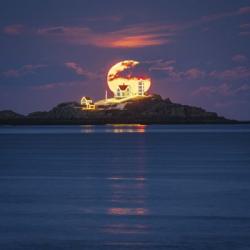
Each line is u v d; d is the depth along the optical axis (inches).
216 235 2898.6
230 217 3351.4
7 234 2935.5
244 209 3627.0
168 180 5383.9
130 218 3331.7
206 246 2696.9
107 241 2785.4
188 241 2780.5
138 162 7770.7
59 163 7637.8
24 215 3444.9
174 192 4466.0
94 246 2694.4
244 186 4864.7
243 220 3262.8
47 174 6028.5
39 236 2888.8
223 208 3668.8
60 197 4202.8
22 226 3120.1
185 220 3265.3
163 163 7568.9
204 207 3708.2
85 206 3774.6
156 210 3602.4
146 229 3034.0
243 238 2839.6
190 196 4227.4
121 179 5487.2
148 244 2728.8
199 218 3324.3
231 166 7032.5
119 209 3649.1
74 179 5502.0
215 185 4945.9
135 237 2861.7
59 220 3280.0
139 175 5890.8
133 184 5049.2
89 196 4249.5
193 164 7377.0
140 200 4035.4
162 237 2859.3
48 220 3284.9
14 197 4207.7
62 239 2824.8
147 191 4537.4
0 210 3627.0
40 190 4623.5
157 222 3211.1
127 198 4138.8
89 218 3336.6
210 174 5979.3
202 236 2881.4
